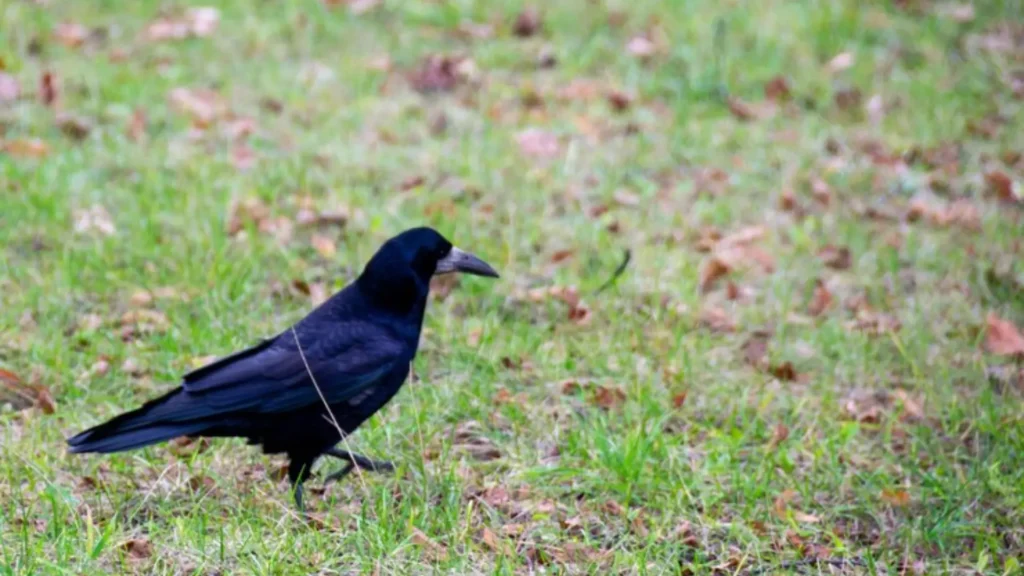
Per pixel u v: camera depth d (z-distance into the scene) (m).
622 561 8.52
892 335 11.89
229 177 14.18
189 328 11.36
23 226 12.84
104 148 14.68
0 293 11.71
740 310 12.50
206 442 9.89
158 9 18.44
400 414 10.35
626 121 16.34
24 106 15.46
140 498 8.98
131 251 12.54
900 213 14.63
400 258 9.22
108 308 11.70
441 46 18.05
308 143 15.17
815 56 18.36
